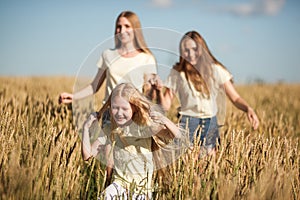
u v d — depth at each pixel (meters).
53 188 3.68
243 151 4.22
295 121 8.94
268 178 3.66
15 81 14.03
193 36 5.30
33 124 5.76
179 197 3.82
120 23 5.12
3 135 4.23
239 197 3.64
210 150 5.08
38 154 3.76
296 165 4.34
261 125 6.82
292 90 17.39
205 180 3.80
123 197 3.82
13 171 3.48
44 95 9.05
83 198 4.00
